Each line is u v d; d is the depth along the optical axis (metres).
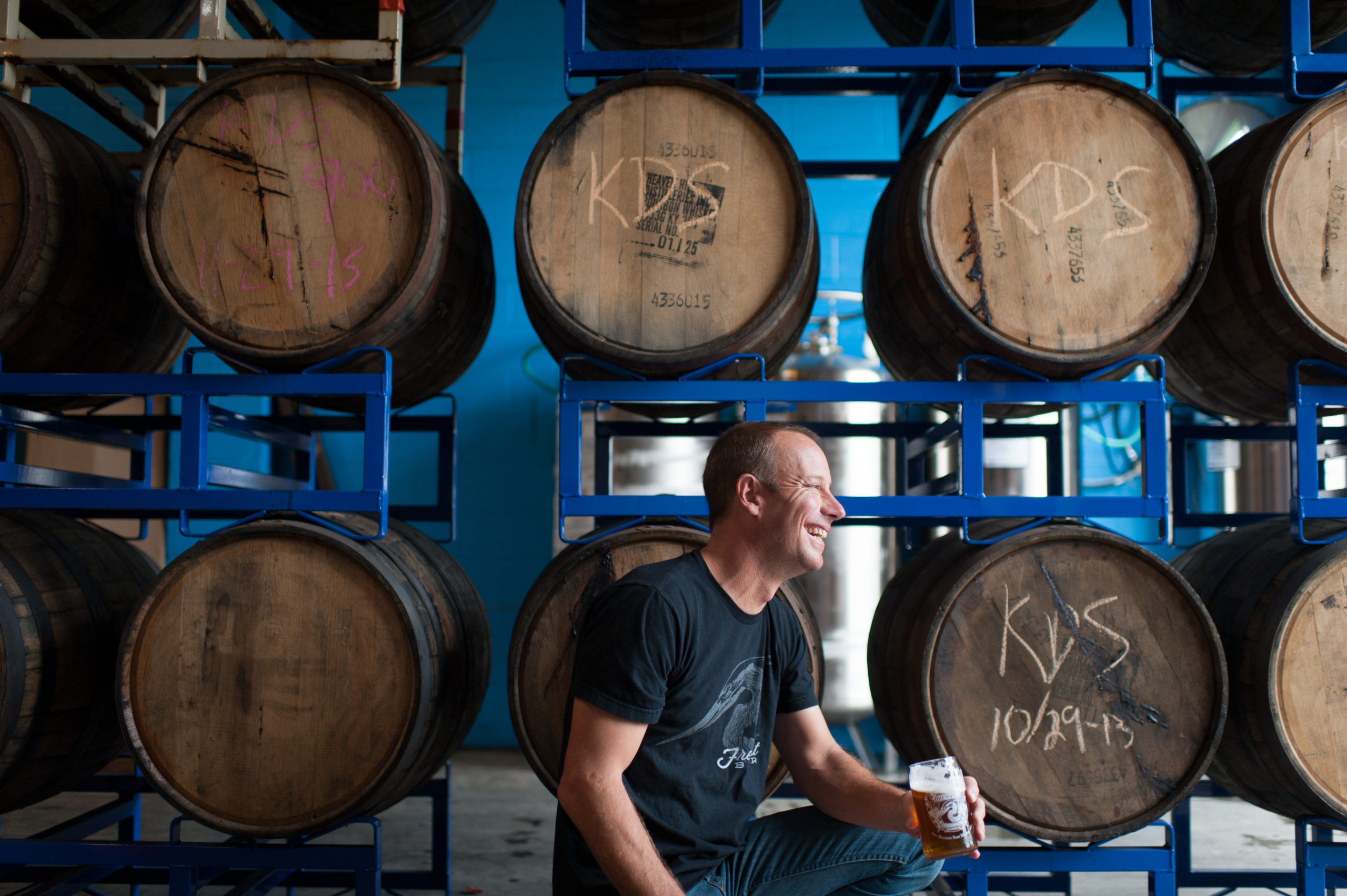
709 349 1.96
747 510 1.47
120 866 2.04
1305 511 1.99
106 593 2.15
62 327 2.06
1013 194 1.96
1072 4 2.47
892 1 2.73
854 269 4.74
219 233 1.99
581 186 2.01
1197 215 1.97
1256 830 3.12
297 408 2.77
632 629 1.34
